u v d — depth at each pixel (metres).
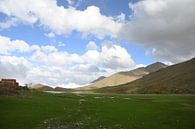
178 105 93.88
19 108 71.19
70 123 54.59
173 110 78.31
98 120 58.72
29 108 72.06
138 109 80.06
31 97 101.88
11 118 56.78
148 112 73.00
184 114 69.75
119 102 106.00
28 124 51.75
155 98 134.12
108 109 79.25
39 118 58.31
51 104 85.19
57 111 70.44
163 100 119.31
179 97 141.88
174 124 55.41
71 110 74.38
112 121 57.72
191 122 58.03
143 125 53.81
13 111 66.06
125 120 59.16
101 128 50.47
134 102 106.12
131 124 54.66
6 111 65.50
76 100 108.44
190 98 133.38
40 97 106.69
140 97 145.62
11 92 105.75
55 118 59.28
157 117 63.91
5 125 50.19
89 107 83.94
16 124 51.34
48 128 49.22
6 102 80.31
